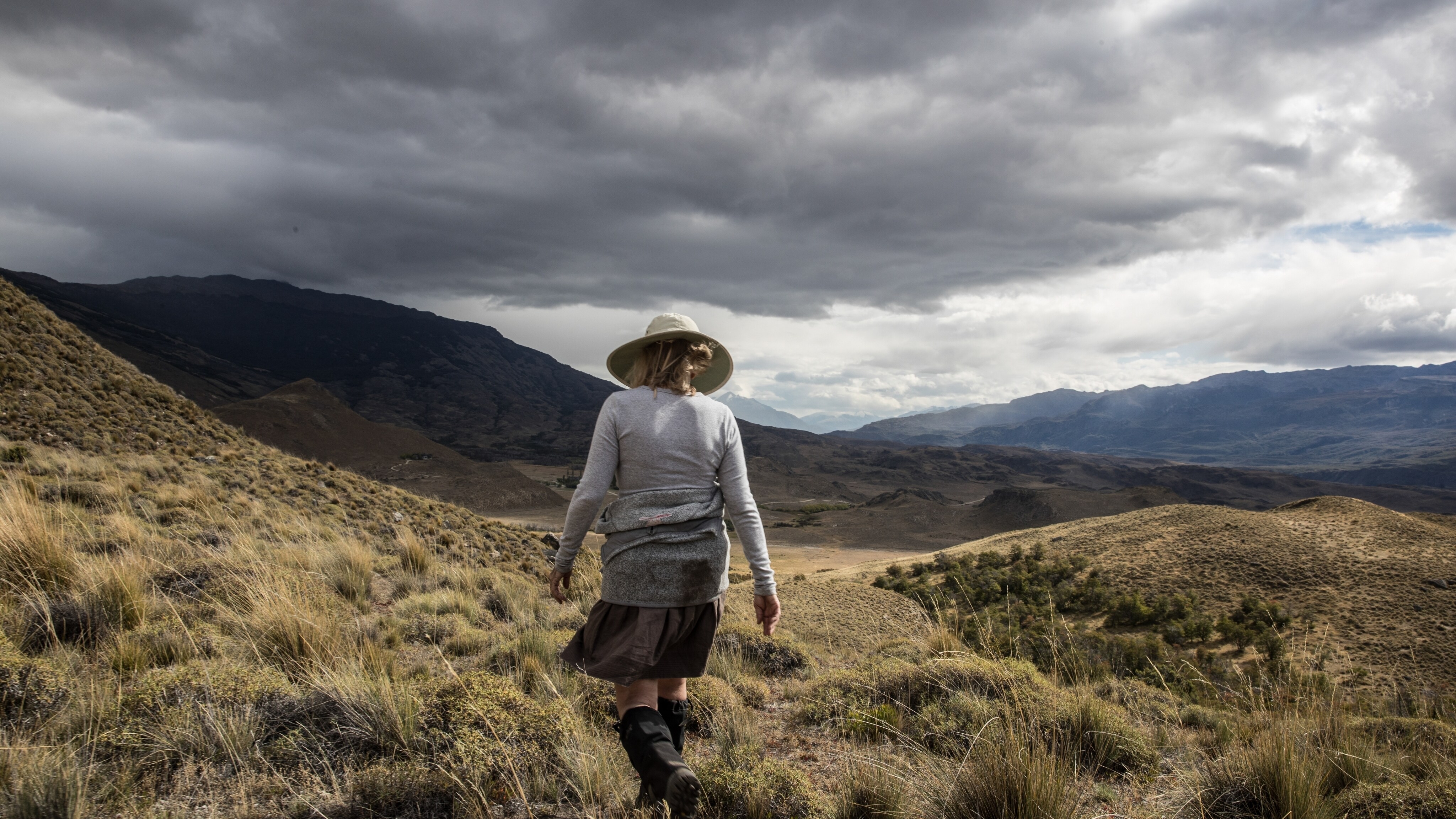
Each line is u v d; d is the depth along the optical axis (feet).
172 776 9.44
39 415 59.88
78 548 24.04
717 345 8.73
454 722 11.09
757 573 8.04
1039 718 13.78
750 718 15.57
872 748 13.94
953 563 233.35
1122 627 157.99
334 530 47.26
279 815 8.61
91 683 11.65
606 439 7.88
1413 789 10.77
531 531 93.71
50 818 7.75
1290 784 10.43
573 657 8.15
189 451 67.10
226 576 22.29
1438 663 121.39
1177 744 15.47
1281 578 186.50
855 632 48.01
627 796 9.91
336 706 11.68
